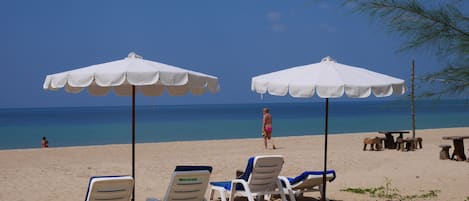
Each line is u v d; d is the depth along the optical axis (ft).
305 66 28.25
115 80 23.15
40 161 57.26
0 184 41.01
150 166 52.03
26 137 131.03
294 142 81.00
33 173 47.11
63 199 35.37
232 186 30.09
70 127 171.83
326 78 26.16
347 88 25.71
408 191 37.83
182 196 26.09
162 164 53.67
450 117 199.82
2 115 324.80
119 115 305.53
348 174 46.62
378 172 47.32
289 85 26.58
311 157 59.00
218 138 113.09
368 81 26.35
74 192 38.01
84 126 177.27
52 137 129.18
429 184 40.50
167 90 31.58
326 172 32.37
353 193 37.19
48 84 24.86
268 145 76.69
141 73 23.27
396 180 42.60
